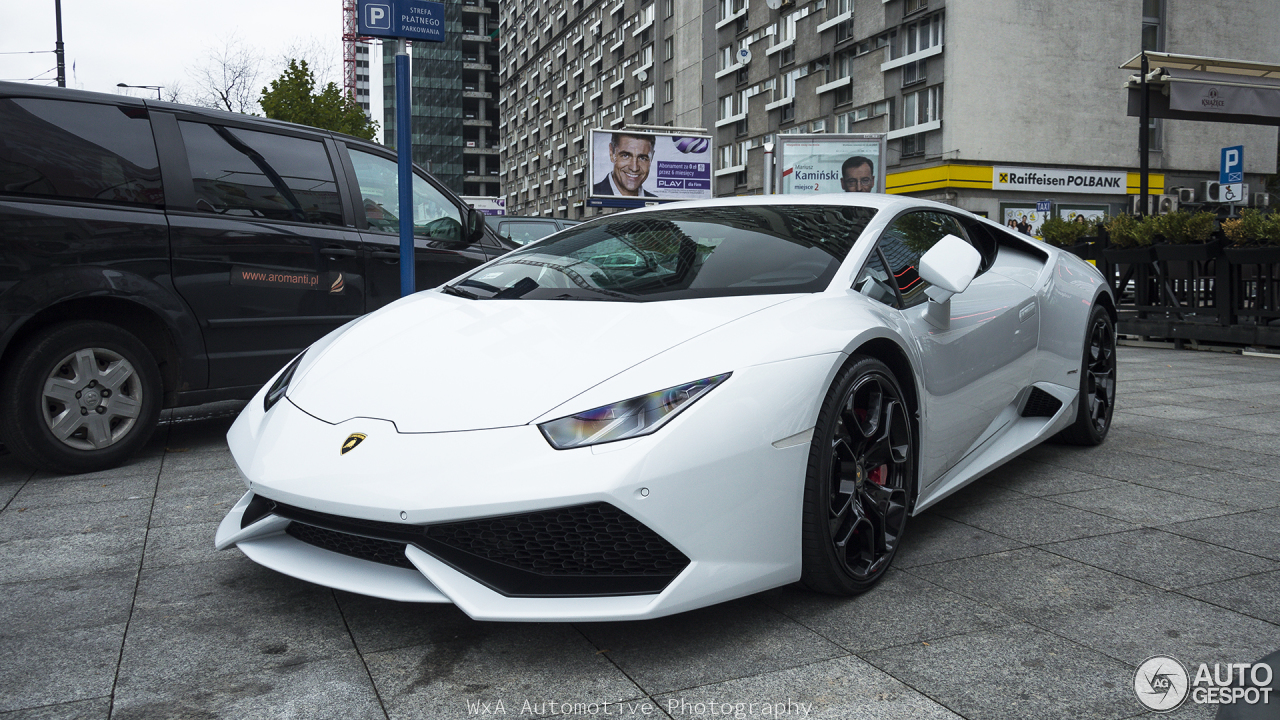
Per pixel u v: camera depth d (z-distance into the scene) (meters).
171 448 3.96
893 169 23.77
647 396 1.79
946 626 1.92
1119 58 22.89
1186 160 23.98
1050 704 1.57
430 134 78.88
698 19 35.66
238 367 3.80
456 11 79.25
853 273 2.36
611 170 27.56
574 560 1.81
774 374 1.90
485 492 1.69
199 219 3.66
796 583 2.18
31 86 3.33
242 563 2.40
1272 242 6.87
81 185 3.37
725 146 33.72
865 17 24.50
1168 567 2.28
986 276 3.10
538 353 2.00
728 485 1.78
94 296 3.35
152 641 1.89
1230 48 24.52
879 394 2.17
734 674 1.71
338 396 2.07
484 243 4.86
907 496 2.27
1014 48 21.84
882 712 1.55
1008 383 2.99
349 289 4.18
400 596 1.80
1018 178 22.11
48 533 2.68
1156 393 5.25
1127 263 8.41
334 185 4.22
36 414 3.27
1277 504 2.85
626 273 2.46
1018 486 3.14
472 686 1.67
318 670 1.75
